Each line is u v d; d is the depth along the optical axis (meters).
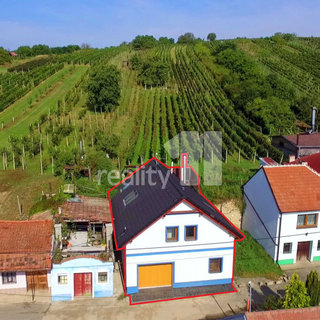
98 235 31.47
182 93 88.38
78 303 26.70
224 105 76.38
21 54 152.00
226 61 106.44
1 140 62.06
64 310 25.81
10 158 53.38
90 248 29.33
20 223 29.34
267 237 34.44
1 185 45.56
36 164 51.72
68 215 30.36
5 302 26.58
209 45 146.38
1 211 39.12
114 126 67.56
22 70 107.50
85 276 27.17
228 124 68.31
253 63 103.56
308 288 23.69
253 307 26.44
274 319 19.30
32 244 27.47
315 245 33.53
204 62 113.94
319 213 32.88
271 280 30.50
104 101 74.94
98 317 25.09
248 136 58.78
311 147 50.38
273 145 57.53
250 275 31.03
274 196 32.88
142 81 94.50
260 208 35.59
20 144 56.09
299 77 109.31
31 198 41.19
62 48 171.50
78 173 44.88
